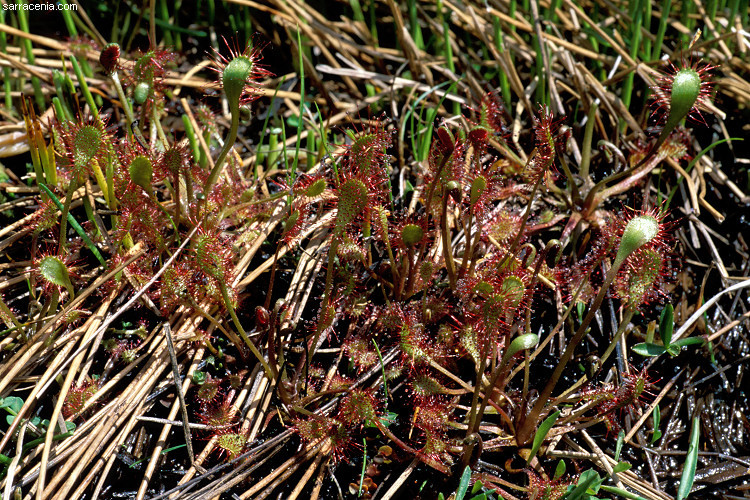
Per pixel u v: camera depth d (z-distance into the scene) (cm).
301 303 47
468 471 42
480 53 58
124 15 57
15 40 56
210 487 43
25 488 42
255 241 48
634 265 44
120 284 46
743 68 55
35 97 53
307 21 56
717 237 51
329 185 48
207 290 44
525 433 44
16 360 44
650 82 53
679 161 53
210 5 57
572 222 49
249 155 53
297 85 56
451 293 47
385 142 45
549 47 55
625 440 45
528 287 45
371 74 55
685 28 56
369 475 44
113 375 45
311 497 43
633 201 51
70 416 44
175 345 46
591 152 52
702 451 46
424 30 60
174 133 53
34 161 47
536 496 43
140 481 44
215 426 44
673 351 45
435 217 47
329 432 44
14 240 48
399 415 45
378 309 47
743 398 47
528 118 54
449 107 55
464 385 44
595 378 47
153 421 44
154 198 44
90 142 43
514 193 49
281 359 44
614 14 58
